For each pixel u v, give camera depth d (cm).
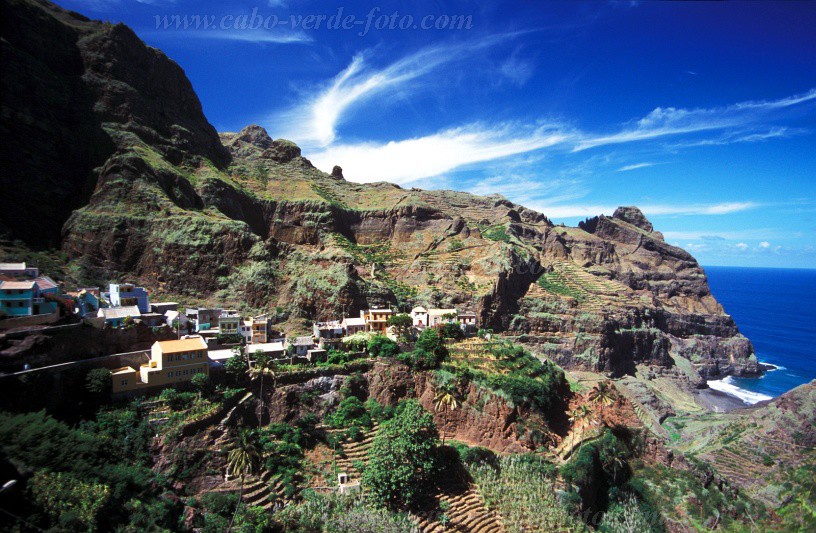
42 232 14688
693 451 15450
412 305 18712
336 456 9906
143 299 12250
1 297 8969
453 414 11781
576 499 10175
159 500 7712
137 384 9300
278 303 15688
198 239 16025
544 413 11831
